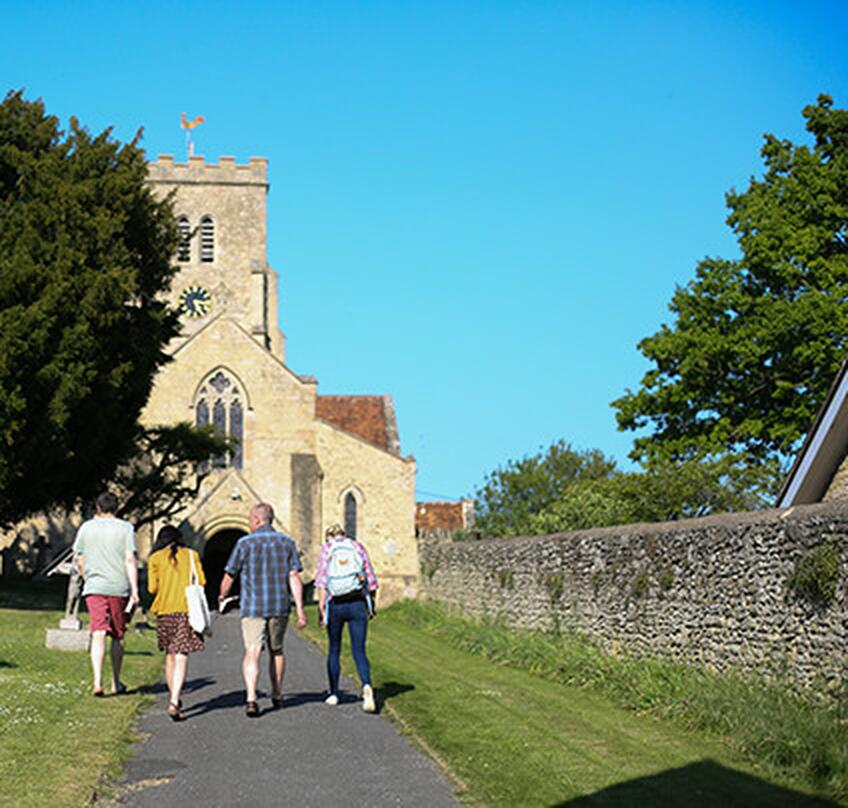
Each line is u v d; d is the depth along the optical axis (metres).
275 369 52.38
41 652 18.11
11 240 30.66
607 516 35.97
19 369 28.03
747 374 39.66
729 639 14.84
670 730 12.88
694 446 40.06
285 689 15.26
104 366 31.61
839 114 38.97
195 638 12.56
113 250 31.67
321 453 52.31
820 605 12.52
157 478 38.66
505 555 27.53
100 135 34.03
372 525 51.97
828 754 10.27
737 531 14.73
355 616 13.48
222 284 60.88
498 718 13.19
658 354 41.28
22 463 28.41
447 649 25.80
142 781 9.62
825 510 12.75
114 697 13.59
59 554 47.97
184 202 61.34
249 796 9.19
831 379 36.38
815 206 37.78
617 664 17.09
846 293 36.38
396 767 10.30
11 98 33.41
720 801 9.38
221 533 55.06
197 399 51.72
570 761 10.78
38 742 10.61
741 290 39.88
